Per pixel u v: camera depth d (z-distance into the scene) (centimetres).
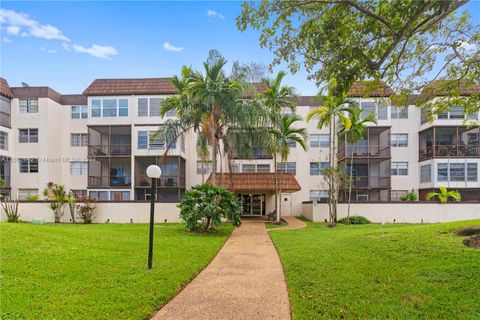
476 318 442
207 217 1426
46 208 2092
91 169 2781
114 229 1503
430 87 923
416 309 479
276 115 1908
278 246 1066
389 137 2600
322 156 2681
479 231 898
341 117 1808
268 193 2600
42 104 2666
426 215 2048
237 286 627
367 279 627
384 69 744
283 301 540
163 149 2545
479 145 2484
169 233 1372
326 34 636
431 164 2481
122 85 2711
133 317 457
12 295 519
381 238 1038
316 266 739
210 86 1639
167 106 1844
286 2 630
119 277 641
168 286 597
